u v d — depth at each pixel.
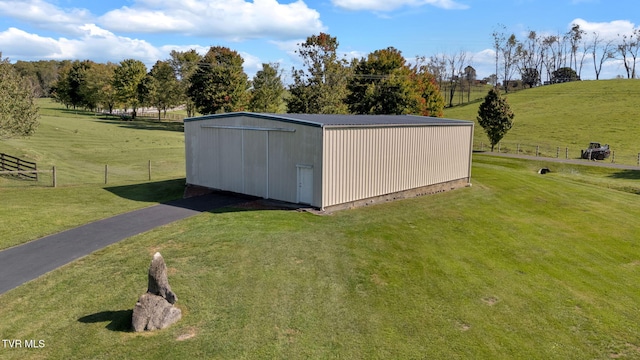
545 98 78.50
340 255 12.04
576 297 10.38
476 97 104.56
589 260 13.08
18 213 15.43
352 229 14.53
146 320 8.00
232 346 7.54
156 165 33.44
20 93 24.30
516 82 112.25
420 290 10.23
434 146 21.89
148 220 15.17
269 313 8.69
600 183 27.84
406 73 50.97
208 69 64.19
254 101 57.16
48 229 13.80
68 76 90.75
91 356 7.20
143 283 9.85
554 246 14.22
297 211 16.36
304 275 10.57
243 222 14.77
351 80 50.66
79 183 24.02
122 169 31.23
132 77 79.75
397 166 19.72
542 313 9.47
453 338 8.23
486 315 9.22
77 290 9.48
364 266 11.38
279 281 10.16
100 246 12.36
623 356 7.96
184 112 100.94
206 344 7.57
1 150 32.09
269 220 15.04
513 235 15.18
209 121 20.20
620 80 85.50
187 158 21.50
